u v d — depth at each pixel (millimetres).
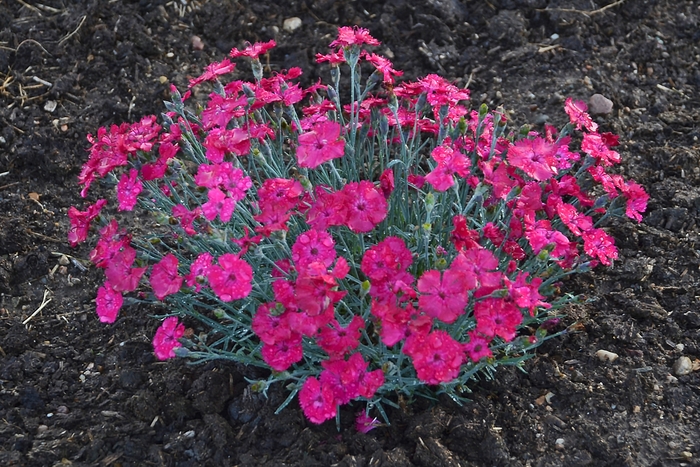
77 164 868
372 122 726
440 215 698
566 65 939
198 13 977
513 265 631
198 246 711
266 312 621
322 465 645
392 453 644
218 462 658
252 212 720
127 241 663
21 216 828
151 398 686
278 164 753
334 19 986
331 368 606
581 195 692
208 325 739
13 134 870
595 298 739
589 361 708
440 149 635
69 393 707
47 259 800
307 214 645
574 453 657
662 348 717
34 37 937
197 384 693
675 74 935
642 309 735
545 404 684
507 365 699
